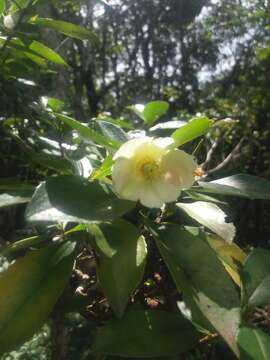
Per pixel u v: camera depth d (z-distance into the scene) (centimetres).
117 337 25
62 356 31
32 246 32
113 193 24
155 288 32
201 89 307
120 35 312
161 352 25
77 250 26
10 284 25
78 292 30
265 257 27
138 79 320
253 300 25
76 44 208
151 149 25
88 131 25
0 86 36
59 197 22
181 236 25
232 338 22
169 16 305
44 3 33
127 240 25
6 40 33
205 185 26
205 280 24
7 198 25
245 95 164
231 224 26
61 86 72
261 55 170
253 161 129
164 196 25
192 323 26
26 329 24
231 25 225
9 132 35
